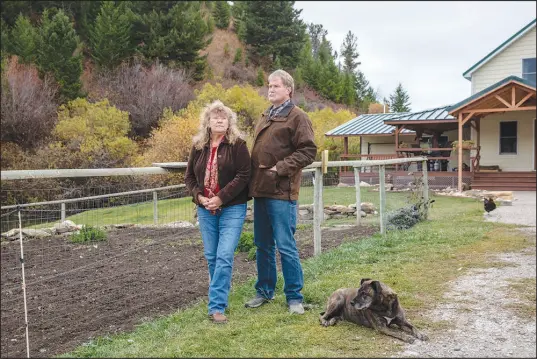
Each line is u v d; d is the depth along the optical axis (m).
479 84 20.03
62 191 12.48
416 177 10.13
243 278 5.29
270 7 50.12
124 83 30.91
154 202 9.80
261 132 4.12
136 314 4.14
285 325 3.72
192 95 31.36
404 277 5.07
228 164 3.92
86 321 3.97
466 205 12.72
